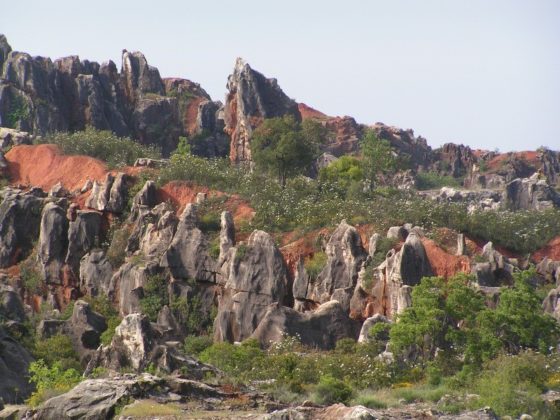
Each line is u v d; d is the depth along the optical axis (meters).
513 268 197.88
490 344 144.75
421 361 148.88
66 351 171.00
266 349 176.25
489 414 111.00
